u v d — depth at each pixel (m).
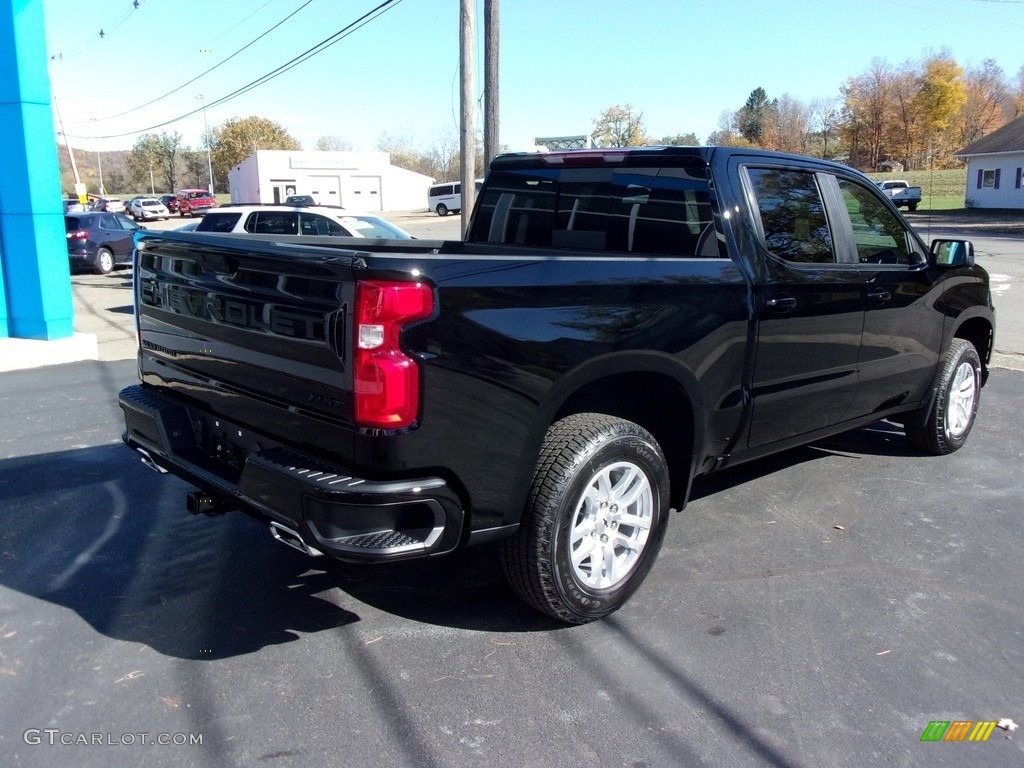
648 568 3.71
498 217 5.13
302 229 12.31
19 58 9.11
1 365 9.02
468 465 2.99
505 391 3.04
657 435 3.93
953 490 5.32
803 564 4.22
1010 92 87.25
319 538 2.83
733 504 5.04
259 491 3.03
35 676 3.15
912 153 77.75
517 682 3.15
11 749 2.73
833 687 3.15
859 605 3.80
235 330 3.30
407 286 2.77
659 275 3.54
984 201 50.69
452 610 3.71
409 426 2.81
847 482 5.45
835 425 4.86
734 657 3.35
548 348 3.15
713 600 3.83
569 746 2.79
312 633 3.50
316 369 2.93
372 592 3.88
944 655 3.39
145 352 4.05
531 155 4.89
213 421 3.56
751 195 4.10
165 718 2.91
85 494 5.12
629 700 3.05
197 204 61.06
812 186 4.52
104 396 7.71
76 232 21.23
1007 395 7.96
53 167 9.58
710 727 2.90
